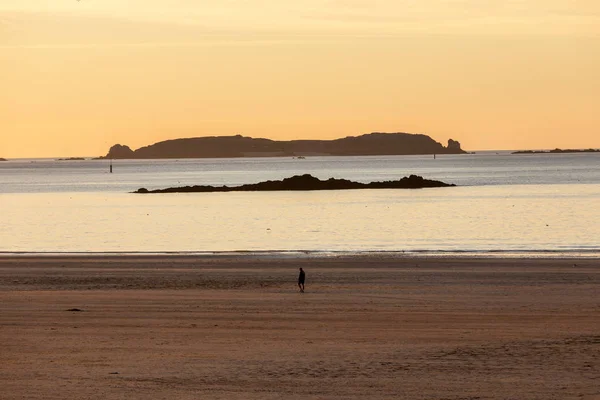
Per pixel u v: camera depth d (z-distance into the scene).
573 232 126.44
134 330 51.53
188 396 36.06
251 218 160.62
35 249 109.50
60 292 68.19
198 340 48.31
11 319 55.41
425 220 151.50
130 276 77.81
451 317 55.66
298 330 51.41
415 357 43.16
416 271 79.56
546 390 36.69
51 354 44.53
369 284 71.88
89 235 130.38
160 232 134.12
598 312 57.16
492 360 42.28
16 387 37.62
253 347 46.22
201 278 76.19
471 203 199.00
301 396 36.09
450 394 36.22
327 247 108.69
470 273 77.88
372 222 148.50
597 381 38.06
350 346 46.25
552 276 75.56
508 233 125.88
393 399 35.59
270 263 86.75
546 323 52.94
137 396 36.12
